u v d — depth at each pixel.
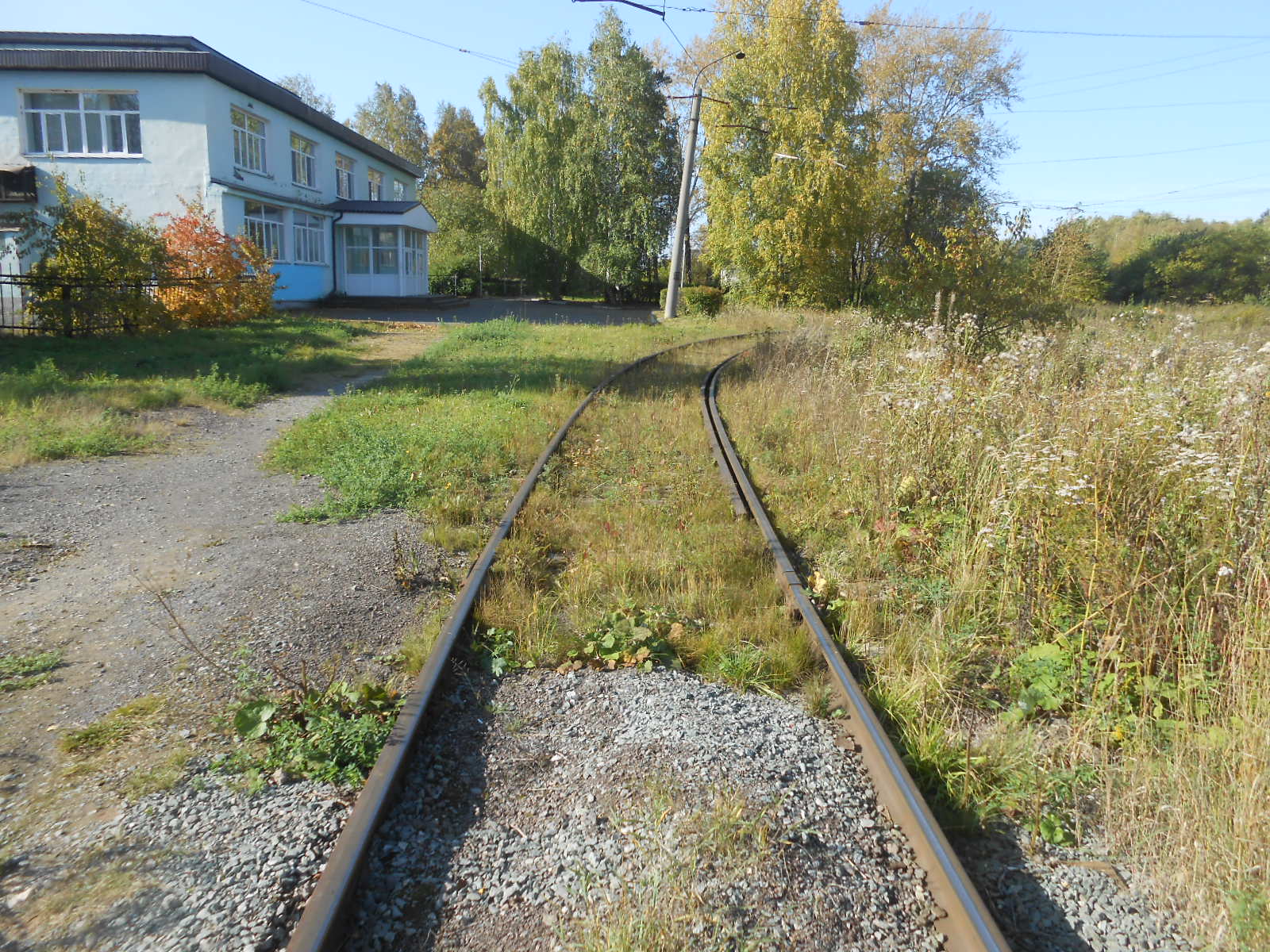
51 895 2.72
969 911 2.63
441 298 36.22
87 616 4.84
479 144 74.62
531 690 4.13
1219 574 4.12
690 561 5.73
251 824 3.08
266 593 5.22
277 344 18.47
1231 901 2.77
